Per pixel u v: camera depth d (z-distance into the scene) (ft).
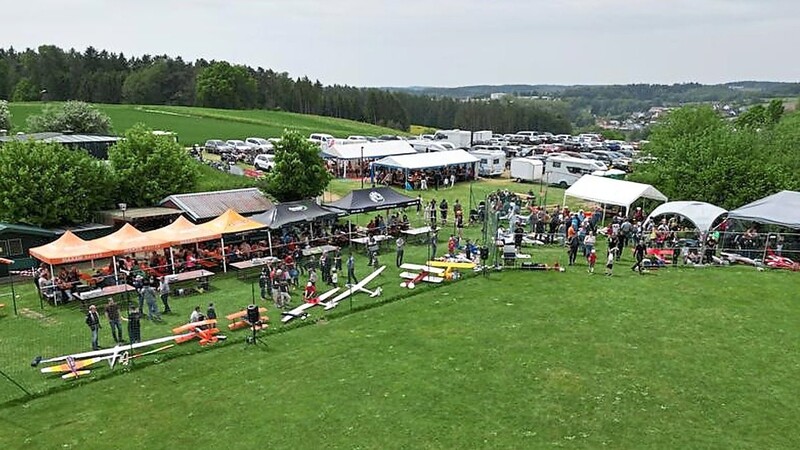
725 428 45.57
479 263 89.86
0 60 450.30
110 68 539.29
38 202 97.14
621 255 95.91
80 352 60.64
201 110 370.94
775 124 147.43
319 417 47.26
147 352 60.08
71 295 76.38
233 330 66.13
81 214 103.71
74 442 44.39
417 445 43.34
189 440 44.52
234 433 45.29
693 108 142.82
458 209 119.85
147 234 86.28
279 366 56.75
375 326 66.69
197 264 88.43
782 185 109.70
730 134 123.03
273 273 76.54
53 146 104.99
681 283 81.10
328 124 389.19
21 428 46.29
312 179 126.82
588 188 117.29
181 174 119.34
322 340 63.00
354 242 104.12
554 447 43.06
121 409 49.19
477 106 575.38
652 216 98.43
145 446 43.86
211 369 56.44
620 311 70.23
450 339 62.39
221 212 106.83
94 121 185.98
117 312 62.28
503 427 45.62
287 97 514.68
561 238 104.99
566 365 56.08
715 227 102.42
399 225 110.52
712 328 65.10
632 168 158.40
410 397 50.21
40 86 451.12
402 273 85.97
